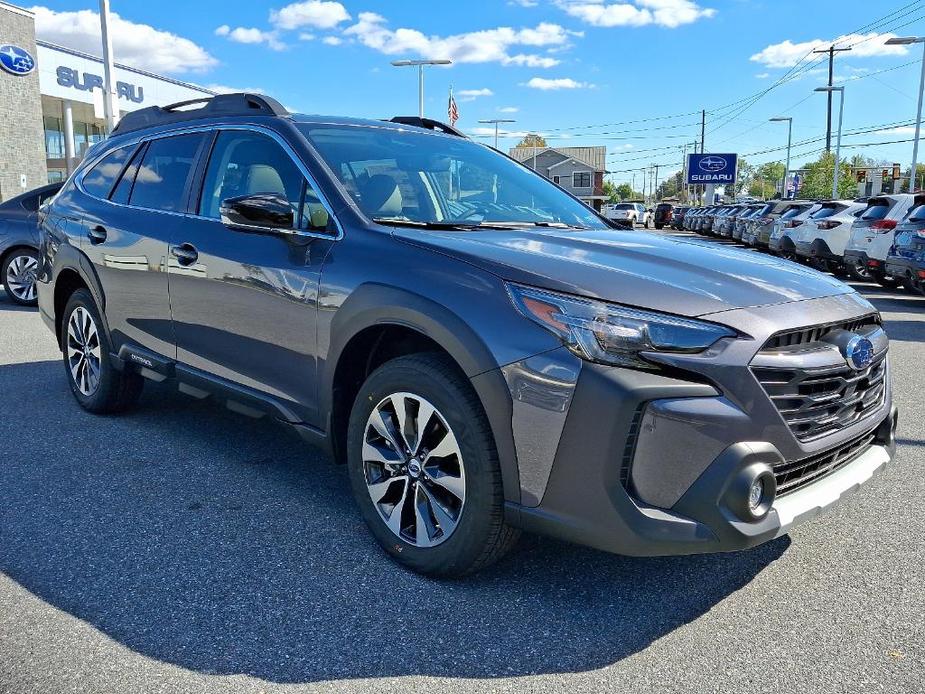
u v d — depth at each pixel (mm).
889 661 2447
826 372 2625
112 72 17406
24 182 25469
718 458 2408
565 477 2492
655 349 2420
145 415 4961
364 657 2451
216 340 3736
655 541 2400
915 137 30453
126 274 4281
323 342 3160
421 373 2809
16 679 2309
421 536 2912
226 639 2537
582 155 87562
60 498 3652
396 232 3090
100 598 2777
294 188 3473
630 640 2564
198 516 3477
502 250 2850
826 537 3340
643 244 3270
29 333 7926
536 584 2912
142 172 4453
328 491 3785
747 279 2822
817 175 66125
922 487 3908
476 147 4348
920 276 11320
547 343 2506
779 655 2480
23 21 24953
